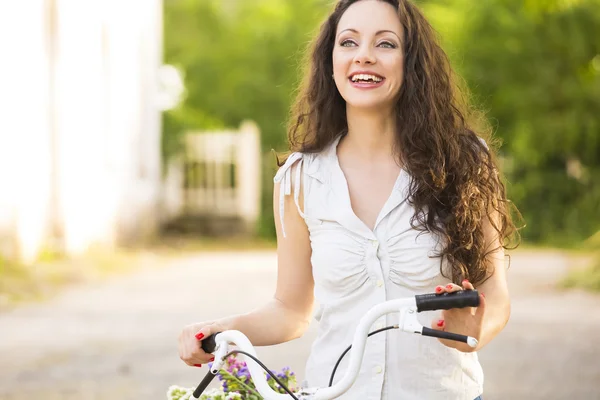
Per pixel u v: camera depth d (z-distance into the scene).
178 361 8.28
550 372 7.88
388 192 3.55
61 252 15.53
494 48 23.31
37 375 7.72
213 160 23.92
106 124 18.98
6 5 13.36
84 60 17.11
